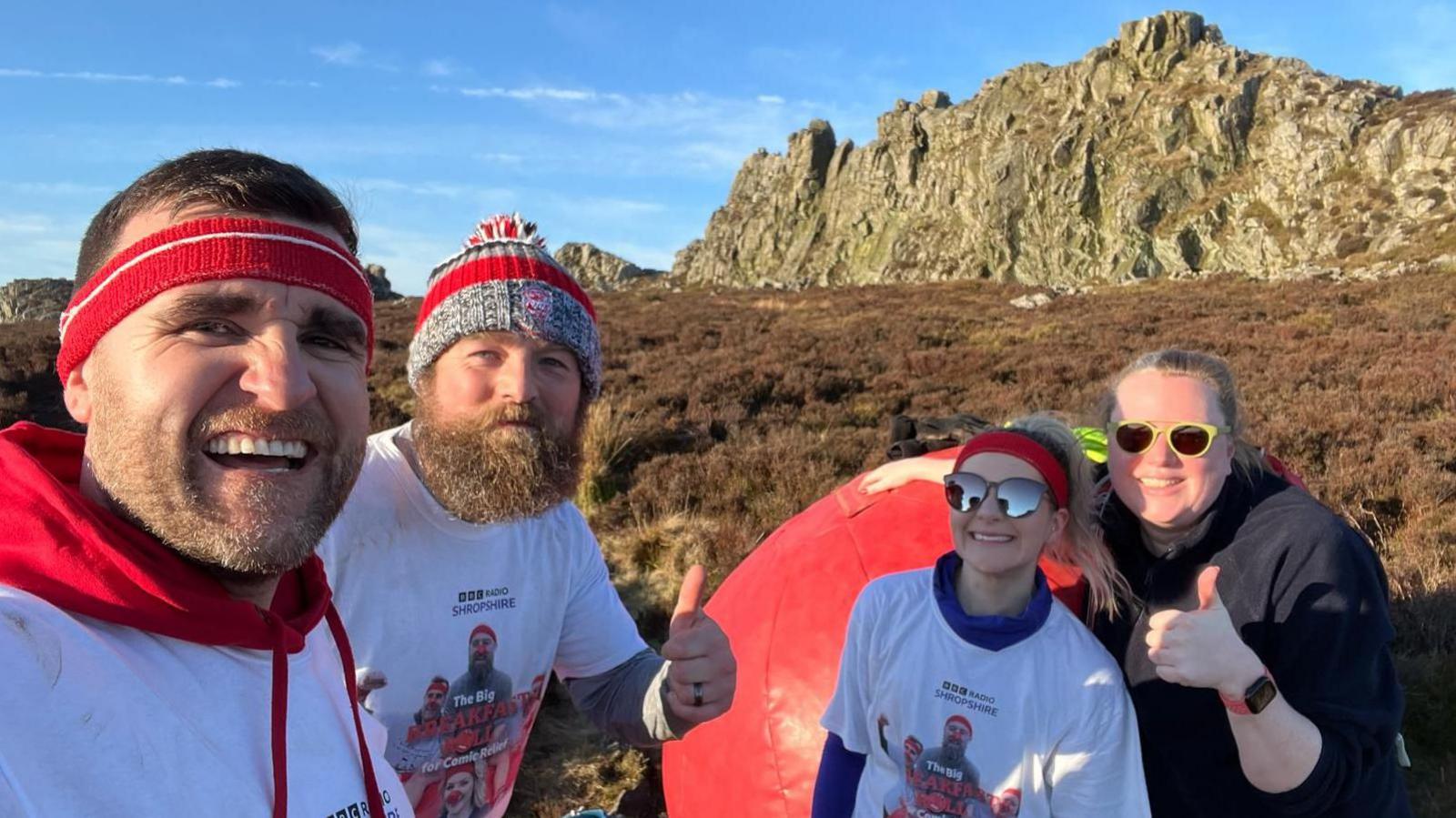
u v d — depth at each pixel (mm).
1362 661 2023
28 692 897
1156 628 1888
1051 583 2742
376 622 1966
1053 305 28641
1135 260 60562
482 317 1936
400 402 12117
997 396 11992
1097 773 2064
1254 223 57594
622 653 2359
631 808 4008
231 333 1140
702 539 6680
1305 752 1871
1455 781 3889
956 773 2150
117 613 985
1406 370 11562
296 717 1167
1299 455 8047
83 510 1016
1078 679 2102
